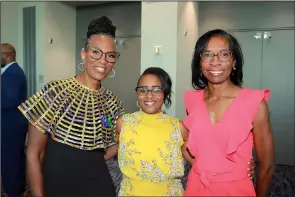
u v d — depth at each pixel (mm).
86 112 1380
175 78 4082
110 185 1510
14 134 2791
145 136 1389
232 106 1317
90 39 1401
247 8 4285
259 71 4289
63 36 5262
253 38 4289
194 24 4543
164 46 4133
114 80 5027
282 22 4113
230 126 1289
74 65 5508
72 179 1353
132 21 4898
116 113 1521
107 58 1395
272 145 1348
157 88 1450
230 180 1285
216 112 1348
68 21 5309
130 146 1384
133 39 4906
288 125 4184
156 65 4191
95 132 1387
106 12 5129
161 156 1363
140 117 1457
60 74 5289
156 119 1441
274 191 2867
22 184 2918
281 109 4207
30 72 5109
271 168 1375
